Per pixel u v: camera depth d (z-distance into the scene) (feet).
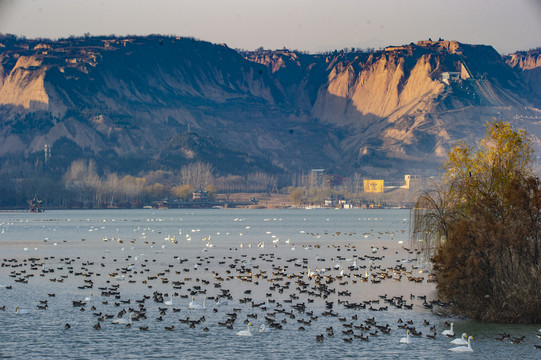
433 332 275.59
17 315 306.76
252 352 250.98
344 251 635.25
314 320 298.35
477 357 242.78
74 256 586.45
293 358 243.81
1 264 504.43
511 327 280.10
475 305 294.87
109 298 350.64
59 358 243.40
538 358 240.94
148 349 254.68
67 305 330.54
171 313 313.73
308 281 409.28
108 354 248.11
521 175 298.15
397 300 332.80
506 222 289.94
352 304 323.98
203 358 244.01
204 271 463.01
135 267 489.67
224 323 289.74
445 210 317.63
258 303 334.65
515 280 285.64
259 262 525.75
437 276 328.49
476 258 283.18
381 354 247.70
